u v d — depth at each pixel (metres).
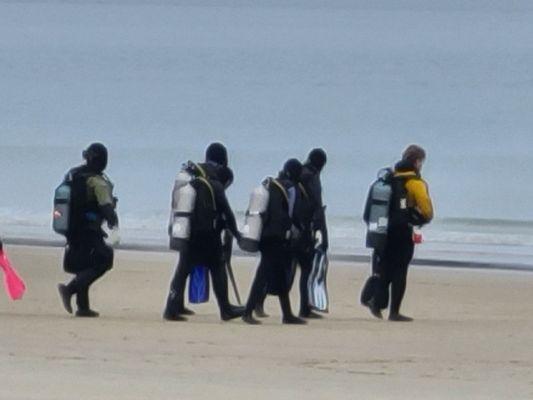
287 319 69.19
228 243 72.38
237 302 76.50
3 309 76.06
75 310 75.38
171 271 94.25
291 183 70.06
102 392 48.56
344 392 50.28
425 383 52.97
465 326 70.50
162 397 47.97
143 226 128.38
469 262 105.38
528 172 187.00
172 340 61.88
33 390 48.44
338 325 69.12
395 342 63.44
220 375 53.31
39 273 92.00
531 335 66.75
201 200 67.62
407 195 70.69
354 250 111.38
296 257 71.25
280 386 51.19
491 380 53.94
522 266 103.56
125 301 81.88
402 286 72.00
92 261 69.31
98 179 68.50
